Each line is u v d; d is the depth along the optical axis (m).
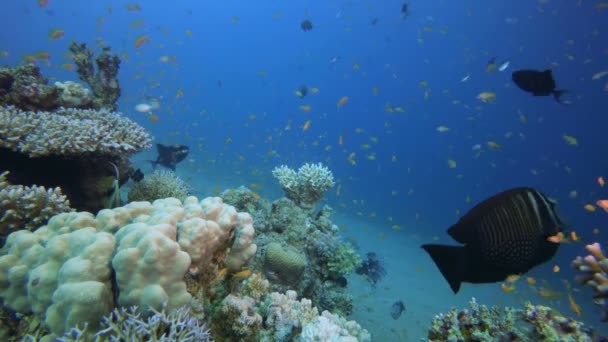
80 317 2.19
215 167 20.45
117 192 5.16
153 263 2.33
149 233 2.40
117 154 4.98
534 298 11.39
